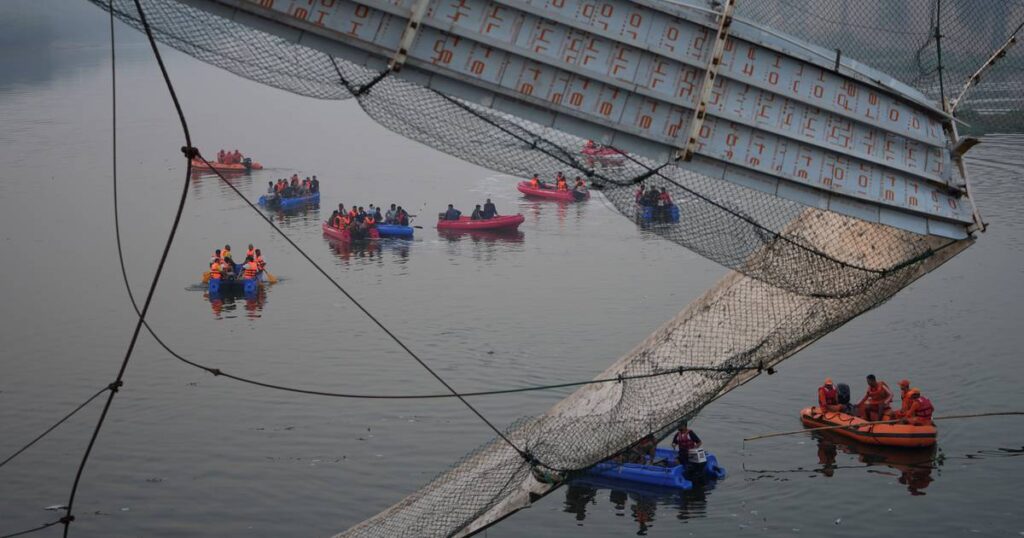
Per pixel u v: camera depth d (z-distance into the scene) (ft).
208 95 442.91
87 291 159.12
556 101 43.68
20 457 99.50
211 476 94.94
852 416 102.47
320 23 41.75
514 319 144.66
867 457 97.71
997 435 101.55
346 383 119.65
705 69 44.45
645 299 154.30
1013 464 94.89
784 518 86.48
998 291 147.33
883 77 47.19
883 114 47.09
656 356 57.57
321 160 289.33
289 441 102.53
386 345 133.69
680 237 48.47
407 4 42.14
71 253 182.29
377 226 198.59
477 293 158.81
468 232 204.13
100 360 128.06
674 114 44.65
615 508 89.20
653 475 92.53
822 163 46.39
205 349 132.26
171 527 85.61
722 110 44.91
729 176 45.39
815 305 53.31
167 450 100.78
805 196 46.19
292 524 85.97
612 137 44.52
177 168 262.88
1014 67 47.96
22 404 113.70
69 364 126.62
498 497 55.11
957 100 48.83
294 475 94.73
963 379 116.47
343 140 327.47
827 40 47.44
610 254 183.73
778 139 45.80
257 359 128.16
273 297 156.66
